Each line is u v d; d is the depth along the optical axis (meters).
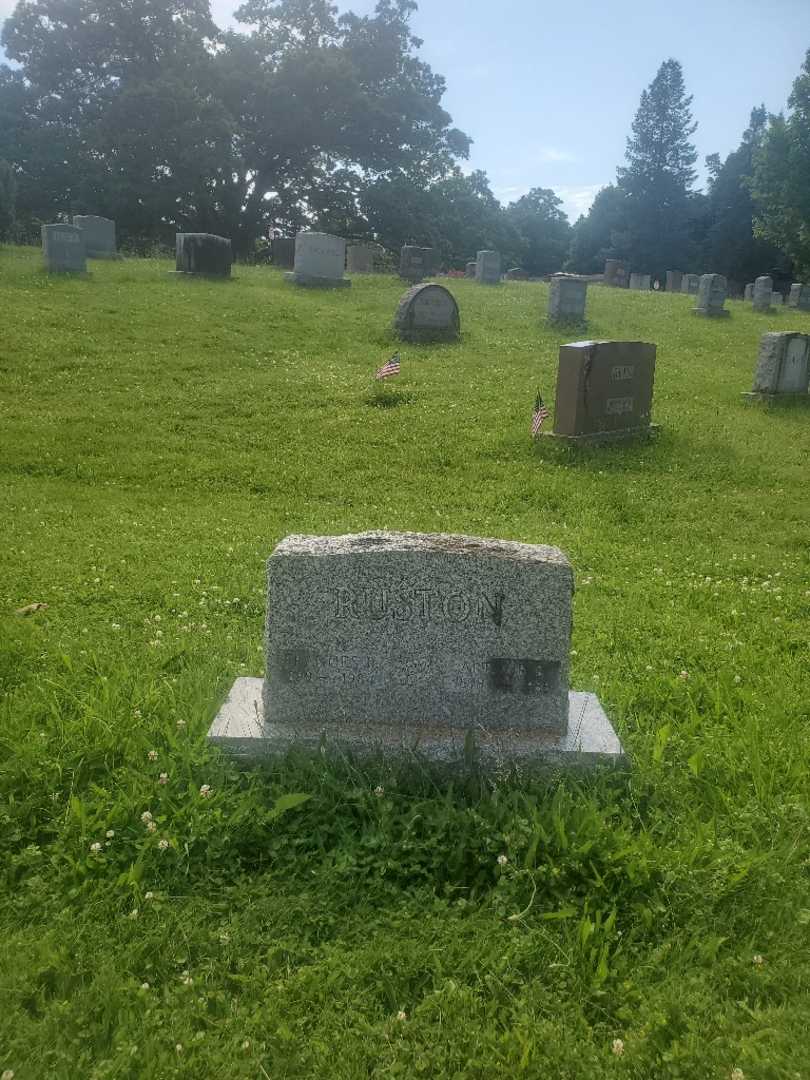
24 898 3.39
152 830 3.66
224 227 47.75
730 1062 2.77
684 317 26.77
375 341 19.58
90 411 13.66
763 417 15.98
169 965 3.14
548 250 88.00
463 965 3.14
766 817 3.94
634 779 4.13
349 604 4.22
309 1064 2.77
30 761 4.08
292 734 4.24
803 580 8.33
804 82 40.53
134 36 43.94
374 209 48.66
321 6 46.97
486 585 4.19
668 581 7.93
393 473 11.88
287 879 3.54
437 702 4.30
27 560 7.67
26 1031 2.81
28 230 44.31
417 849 3.62
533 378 17.23
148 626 6.17
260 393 15.16
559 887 3.49
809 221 42.06
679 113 66.44
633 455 13.16
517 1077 2.73
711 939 3.22
